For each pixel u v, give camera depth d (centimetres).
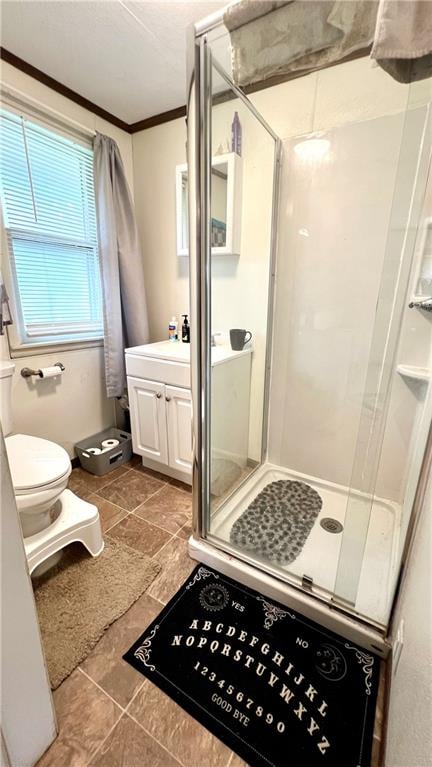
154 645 107
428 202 129
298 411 189
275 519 159
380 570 130
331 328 169
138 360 193
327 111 145
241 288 182
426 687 55
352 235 154
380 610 112
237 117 148
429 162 126
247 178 166
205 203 121
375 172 142
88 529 139
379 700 93
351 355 168
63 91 176
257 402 196
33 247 178
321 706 91
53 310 194
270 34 99
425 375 134
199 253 122
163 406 189
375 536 149
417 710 58
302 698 93
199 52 105
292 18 93
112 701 92
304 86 146
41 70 163
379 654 104
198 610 119
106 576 132
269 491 181
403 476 160
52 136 175
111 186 199
